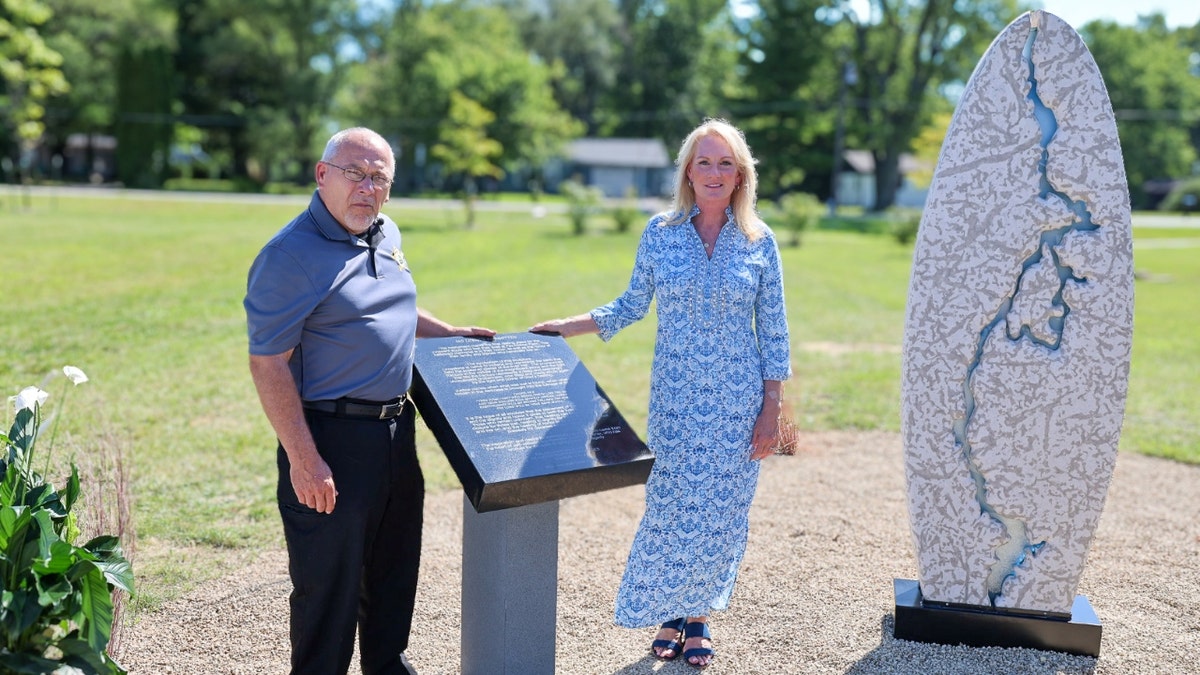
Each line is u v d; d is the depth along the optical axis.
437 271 16.55
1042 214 3.39
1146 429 7.39
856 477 6.02
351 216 2.79
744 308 3.27
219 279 14.02
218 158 53.56
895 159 48.72
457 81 45.31
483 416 2.95
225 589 4.09
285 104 48.75
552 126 47.06
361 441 2.83
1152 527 5.21
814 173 52.09
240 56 48.88
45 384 2.82
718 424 3.25
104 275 13.78
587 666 3.48
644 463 2.93
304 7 47.12
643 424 7.16
